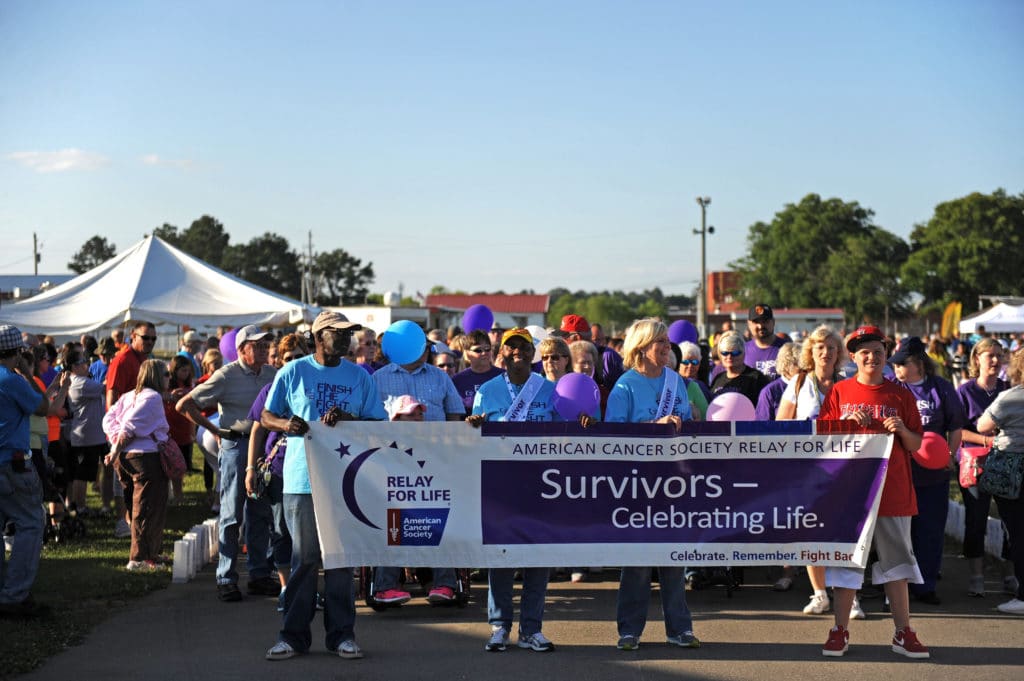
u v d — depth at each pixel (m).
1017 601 7.34
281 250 116.31
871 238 86.06
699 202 56.50
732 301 97.62
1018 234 79.69
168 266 18.80
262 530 7.99
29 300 18.00
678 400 6.49
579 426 6.34
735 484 6.32
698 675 5.82
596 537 6.34
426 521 6.29
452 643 6.55
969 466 7.89
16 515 7.04
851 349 6.34
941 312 80.19
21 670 5.86
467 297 76.62
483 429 6.32
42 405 7.61
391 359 7.76
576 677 5.79
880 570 6.25
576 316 10.45
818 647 6.42
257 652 6.32
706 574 8.09
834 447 6.26
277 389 6.28
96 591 7.86
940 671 5.89
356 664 6.06
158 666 6.02
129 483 9.37
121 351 10.91
